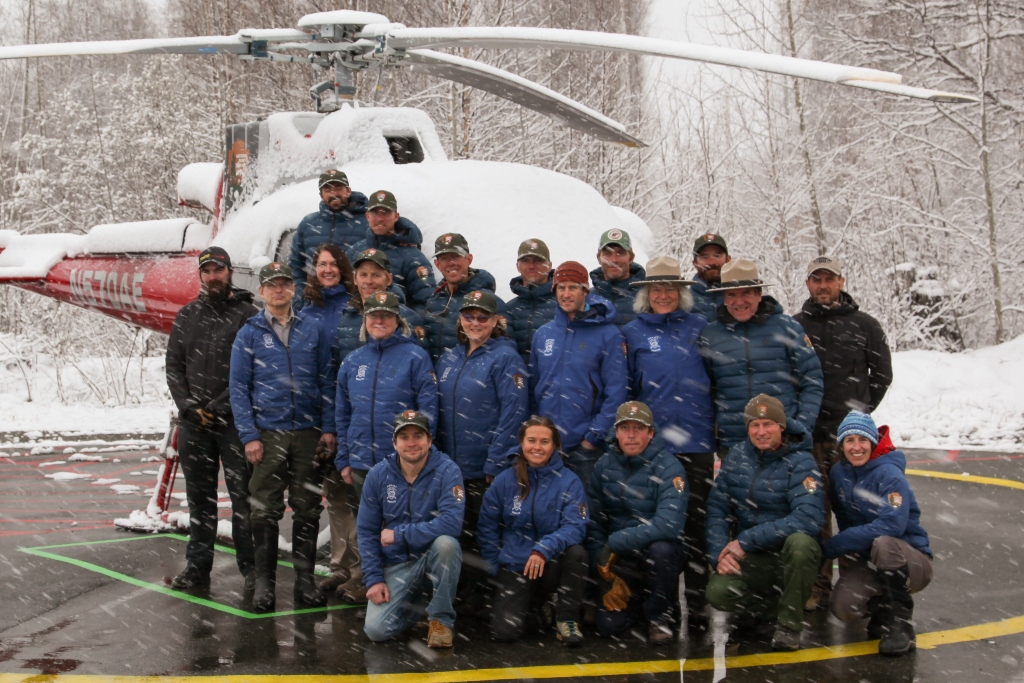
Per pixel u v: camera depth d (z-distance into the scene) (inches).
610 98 673.0
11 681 172.2
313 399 221.5
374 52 268.4
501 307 224.1
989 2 639.8
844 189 658.2
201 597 225.8
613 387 206.4
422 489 197.5
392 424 206.4
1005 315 658.2
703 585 206.7
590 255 249.8
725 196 681.6
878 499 193.5
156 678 173.6
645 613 195.8
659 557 192.5
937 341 620.7
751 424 194.7
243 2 741.9
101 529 298.8
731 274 203.5
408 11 629.0
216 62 768.9
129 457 445.7
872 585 193.3
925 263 677.3
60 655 185.9
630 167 661.3
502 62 623.5
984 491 337.4
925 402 509.7
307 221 243.0
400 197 247.6
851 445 197.2
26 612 213.6
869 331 226.1
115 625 204.4
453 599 202.2
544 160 634.8
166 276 317.7
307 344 220.8
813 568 187.8
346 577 230.4
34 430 504.1
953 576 239.6
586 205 265.3
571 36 205.9
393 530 194.7
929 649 187.8
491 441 208.1
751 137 677.3
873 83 164.1
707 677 173.3
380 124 277.9
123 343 694.5
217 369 231.9
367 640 195.2
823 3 708.0
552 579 196.7
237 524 232.8
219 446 233.5
